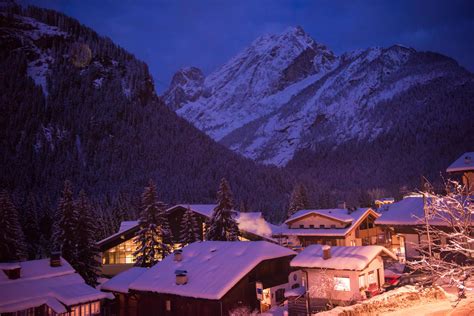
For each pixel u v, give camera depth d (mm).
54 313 32406
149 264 50156
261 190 151875
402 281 34344
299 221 66688
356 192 180750
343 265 32969
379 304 21359
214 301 31000
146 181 162625
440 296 22828
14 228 53812
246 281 33812
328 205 131875
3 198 53938
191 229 56312
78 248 49312
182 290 32406
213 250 38531
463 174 54281
